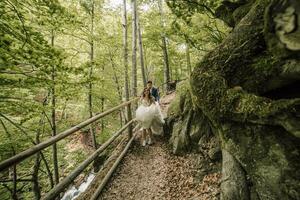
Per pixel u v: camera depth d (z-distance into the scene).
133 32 10.91
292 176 2.55
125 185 5.18
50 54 3.89
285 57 2.82
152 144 6.83
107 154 10.09
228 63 3.62
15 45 3.92
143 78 15.69
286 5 2.64
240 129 3.21
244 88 3.44
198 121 5.45
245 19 3.67
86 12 12.05
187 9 5.15
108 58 14.94
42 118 9.05
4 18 3.66
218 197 3.88
